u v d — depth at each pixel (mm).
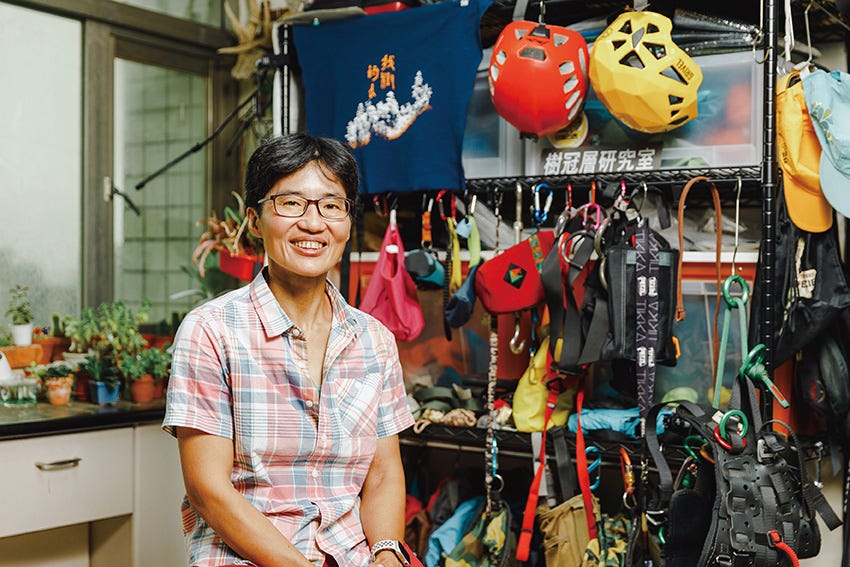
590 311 2195
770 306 2031
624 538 2234
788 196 2047
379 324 1730
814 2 2121
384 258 2533
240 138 3605
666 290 2133
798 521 1896
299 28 2748
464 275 2611
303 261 1555
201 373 1492
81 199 3197
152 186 3406
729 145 2230
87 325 2973
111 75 3262
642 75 2107
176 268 3498
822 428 2287
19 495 2492
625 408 2350
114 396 2877
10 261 3008
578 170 2398
